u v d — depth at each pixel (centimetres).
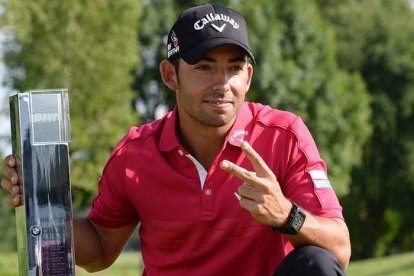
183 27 460
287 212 416
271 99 4425
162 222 488
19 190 438
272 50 4406
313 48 4616
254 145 480
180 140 487
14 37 3428
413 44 5244
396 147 5256
